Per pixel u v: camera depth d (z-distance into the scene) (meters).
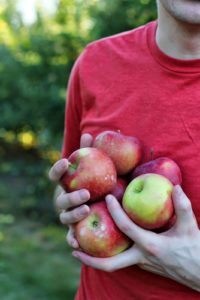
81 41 5.43
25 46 6.28
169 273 1.32
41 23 7.34
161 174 1.32
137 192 1.26
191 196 1.37
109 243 1.28
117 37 1.68
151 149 1.42
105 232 1.27
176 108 1.43
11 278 3.51
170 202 1.24
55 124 5.62
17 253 4.17
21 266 3.79
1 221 5.23
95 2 4.68
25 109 6.16
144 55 1.54
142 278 1.44
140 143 1.41
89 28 5.18
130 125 1.50
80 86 1.72
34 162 7.41
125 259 1.30
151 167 1.33
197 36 1.40
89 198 1.28
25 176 7.17
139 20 3.99
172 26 1.44
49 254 4.25
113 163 1.34
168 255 1.27
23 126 6.87
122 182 1.35
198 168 1.37
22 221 5.45
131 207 1.25
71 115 1.83
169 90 1.45
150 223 1.25
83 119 1.70
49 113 5.61
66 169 1.31
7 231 4.99
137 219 1.25
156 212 1.23
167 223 1.28
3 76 6.41
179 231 1.27
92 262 1.31
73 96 1.79
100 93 1.62
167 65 1.47
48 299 3.33
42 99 5.59
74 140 1.87
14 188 6.66
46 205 5.86
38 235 4.92
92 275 1.59
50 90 5.55
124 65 1.58
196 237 1.27
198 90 1.41
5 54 6.70
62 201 1.32
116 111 1.55
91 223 1.29
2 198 6.24
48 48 5.62
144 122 1.48
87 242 1.29
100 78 1.64
